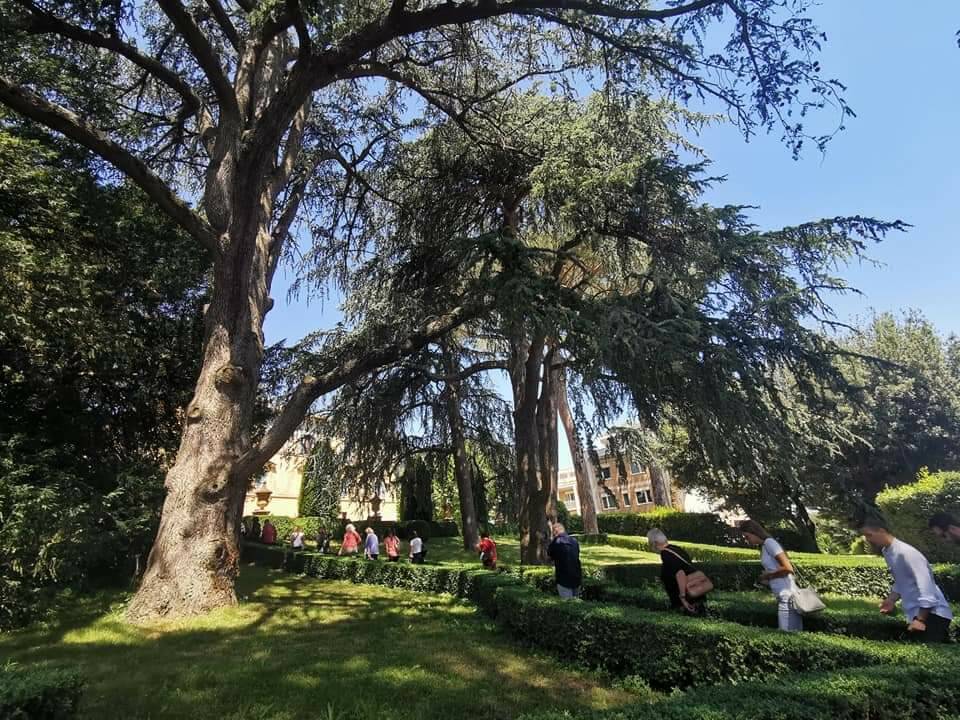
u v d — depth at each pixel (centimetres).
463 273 1257
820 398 883
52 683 354
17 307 984
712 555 2230
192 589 885
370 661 624
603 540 3095
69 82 1241
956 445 2202
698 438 863
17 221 1092
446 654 658
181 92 1186
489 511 2550
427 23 946
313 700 501
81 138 938
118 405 1535
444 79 1378
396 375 1609
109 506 1080
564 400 2953
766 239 877
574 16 1016
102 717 459
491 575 1014
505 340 1553
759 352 839
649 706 294
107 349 1262
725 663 487
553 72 1346
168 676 569
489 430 2069
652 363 827
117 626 804
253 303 1201
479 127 1340
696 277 896
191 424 1000
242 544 2203
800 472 828
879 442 1877
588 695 518
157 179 1010
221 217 1112
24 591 826
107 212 1402
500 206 1436
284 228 1434
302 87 989
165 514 935
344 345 1335
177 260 1606
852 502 827
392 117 1566
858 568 1334
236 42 1272
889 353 2392
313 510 2167
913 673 338
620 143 1153
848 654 417
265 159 1051
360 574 1408
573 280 1459
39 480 970
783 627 571
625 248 1041
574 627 634
